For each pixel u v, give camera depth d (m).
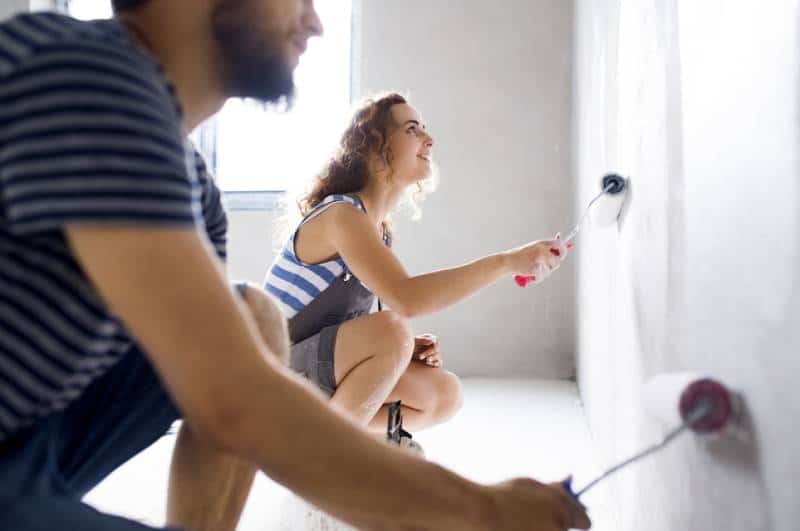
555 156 3.18
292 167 3.42
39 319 0.61
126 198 0.54
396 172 1.78
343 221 1.61
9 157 0.55
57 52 0.56
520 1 3.19
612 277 1.66
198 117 0.80
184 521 0.98
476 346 3.20
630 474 1.37
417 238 3.24
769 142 0.68
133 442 0.90
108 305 0.57
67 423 0.81
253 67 0.76
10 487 0.63
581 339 2.68
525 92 3.19
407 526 0.63
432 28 3.23
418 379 1.78
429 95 3.23
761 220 0.71
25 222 0.54
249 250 3.33
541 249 1.59
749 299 0.74
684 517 0.99
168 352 0.55
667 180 1.09
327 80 3.39
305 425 0.59
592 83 2.19
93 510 0.68
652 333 1.19
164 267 0.54
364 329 1.62
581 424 2.35
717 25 0.85
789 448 0.64
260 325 1.00
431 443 2.14
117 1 0.75
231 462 0.98
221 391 0.56
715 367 0.85
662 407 0.88
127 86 0.57
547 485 0.72
